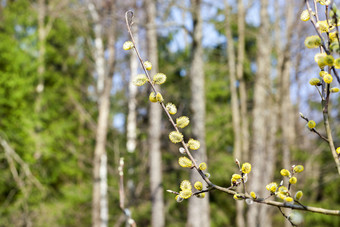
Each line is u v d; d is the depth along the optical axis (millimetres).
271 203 1169
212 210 12102
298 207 1143
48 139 9719
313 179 9578
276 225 8836
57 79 11328
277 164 8414
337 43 1140
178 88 9625
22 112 9484
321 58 1203
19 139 9227
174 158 10586
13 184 9234
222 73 14328
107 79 9375
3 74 9172
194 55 6566
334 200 11070
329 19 1219
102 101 9328
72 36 11742
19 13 10641
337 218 10305
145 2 7672
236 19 10930
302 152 9188
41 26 11352
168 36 10445
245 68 12891
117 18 7480
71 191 10055
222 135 12523
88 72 12281
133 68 9852
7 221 8758
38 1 10984
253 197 1183
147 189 11000
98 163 9023
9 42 9797
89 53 11156
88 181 11500
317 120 7832
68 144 10805
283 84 6746
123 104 12039
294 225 1160
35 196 9203
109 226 10648
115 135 10859
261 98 8734
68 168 10383
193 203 6492
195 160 1250
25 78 9812
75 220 10242
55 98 11297
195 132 6242
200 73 6520
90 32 11602
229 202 12594
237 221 11500
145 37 7906
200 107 6395
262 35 9055
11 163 8422
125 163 10219
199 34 6559
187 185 1222
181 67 10250
